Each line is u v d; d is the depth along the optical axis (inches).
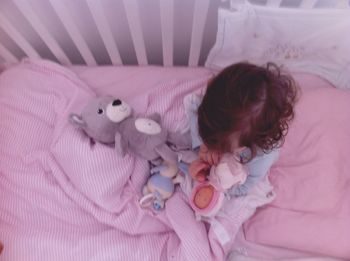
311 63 43.7
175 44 47.4
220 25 38.0
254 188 39.0
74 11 40.6
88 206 38.5
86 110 38.5
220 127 31.0
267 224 39.0
